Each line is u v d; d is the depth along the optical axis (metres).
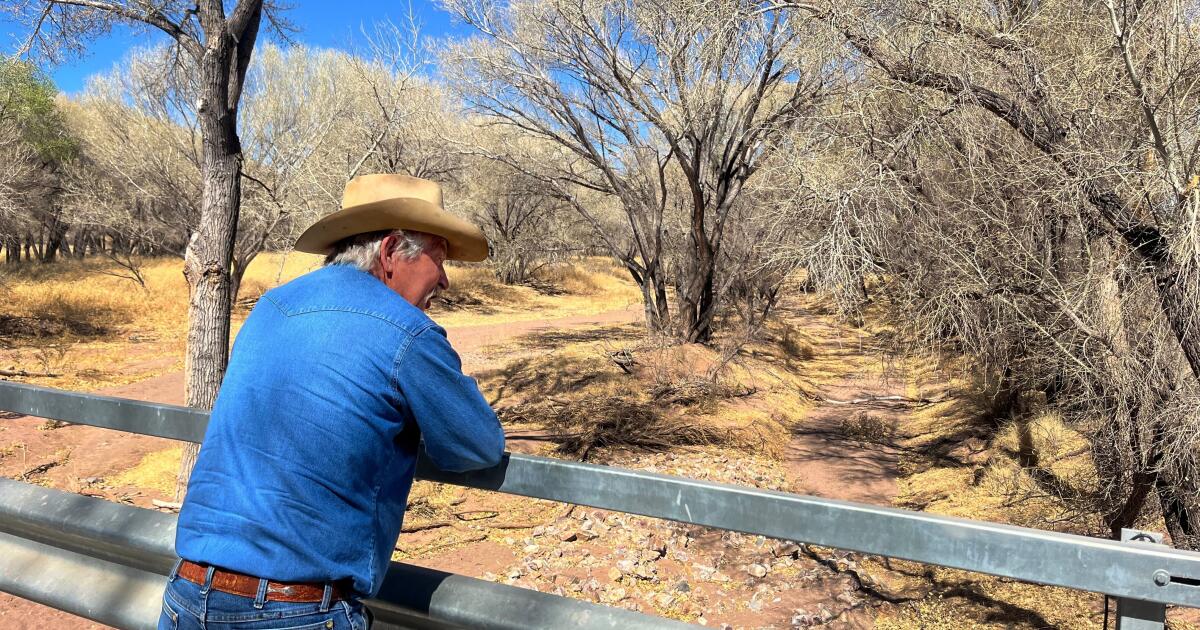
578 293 37.38
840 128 7.58
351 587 1.35
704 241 18.62
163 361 18.31
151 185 26.33
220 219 8.41
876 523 1.17
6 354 17.64
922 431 12.86
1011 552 1.11
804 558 7.95
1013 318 6.77
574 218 25.73
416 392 1.33
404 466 1.41
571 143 19.17
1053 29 6.80
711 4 8.31
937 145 7.06
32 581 1.88
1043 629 6.15
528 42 17.05
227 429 1.38
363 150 21.89
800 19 7.91
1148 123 5.84
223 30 8.12
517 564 7.71
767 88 16.38
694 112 15.71
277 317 1.43
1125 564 1.07
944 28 6.90
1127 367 5.91
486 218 31.03
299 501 1.29
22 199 24.83
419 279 1.57
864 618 6.65
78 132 28.69
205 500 1.37
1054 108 6.47
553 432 13.23
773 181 8.80
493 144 20.59
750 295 16.97
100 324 22.62
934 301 7.11
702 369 16.53
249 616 1.29
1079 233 6.38
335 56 23.64
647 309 20.80
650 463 11.55
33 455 10.86
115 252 31.83
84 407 1.90
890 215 7.01
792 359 18.98
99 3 8.22
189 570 1.36
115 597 1.77
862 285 7.24
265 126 23.05
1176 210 5.62
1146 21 6.02
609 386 15.77
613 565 7.64
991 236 7.00
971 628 6.29
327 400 1.31
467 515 9.15
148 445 11.61
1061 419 8.95
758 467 11.54
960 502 9.23
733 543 8.29
